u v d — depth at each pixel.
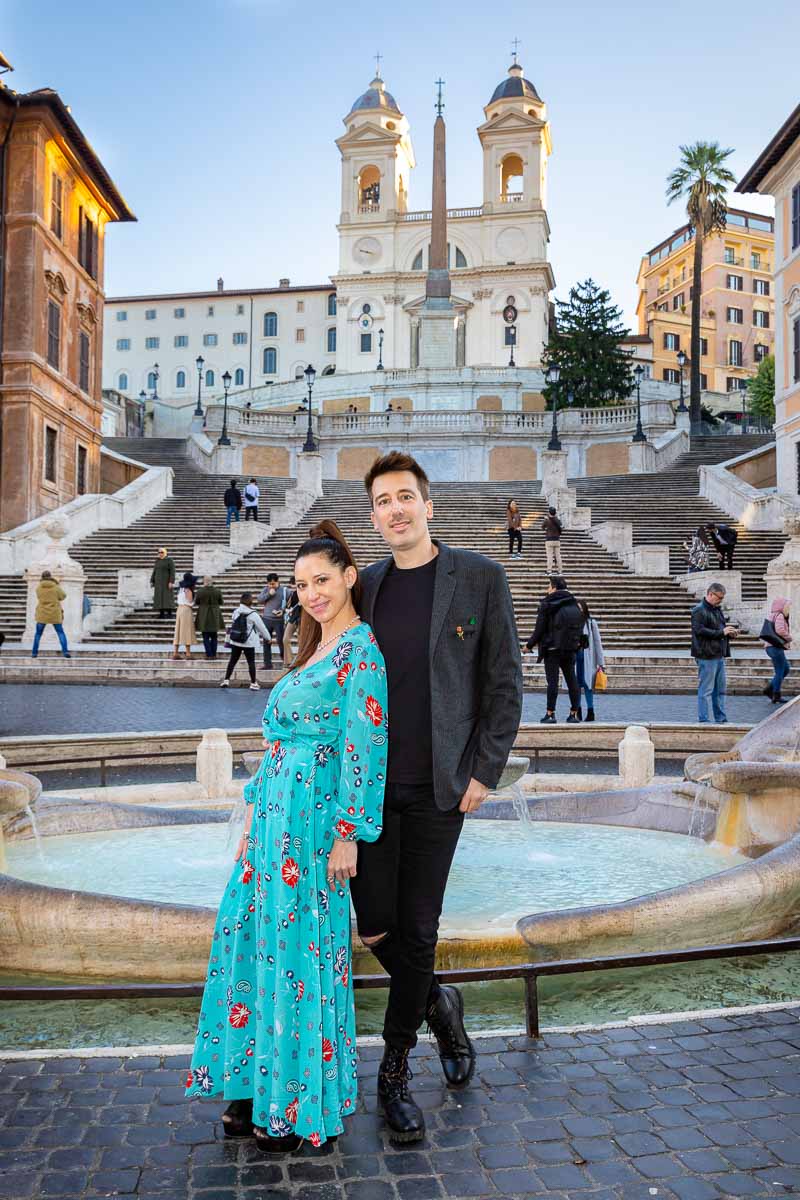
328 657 2.73
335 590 2.81
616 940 4.05
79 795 7.63
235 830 6.09
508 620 2.84
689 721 11.91
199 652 18.47
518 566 24.06
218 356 88.19
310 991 2.51
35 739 8.71
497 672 2.81
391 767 2.76
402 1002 2.73
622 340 58.75
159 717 11.82
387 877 2.77
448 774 2.70
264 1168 2.47
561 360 57.59
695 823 6.52
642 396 63.28
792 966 4.34
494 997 3.94
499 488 36.84
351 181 79.25
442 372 56.66
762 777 5.82
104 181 34.28
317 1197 2.35
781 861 4.46
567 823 7.06
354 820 2.56
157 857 5.93
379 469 2.86
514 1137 2.62
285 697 2.71
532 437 44.66
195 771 9.06
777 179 32.66
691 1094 2.85
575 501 29.84
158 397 88.06
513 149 77.12
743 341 91.81
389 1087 2.73
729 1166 2.47
